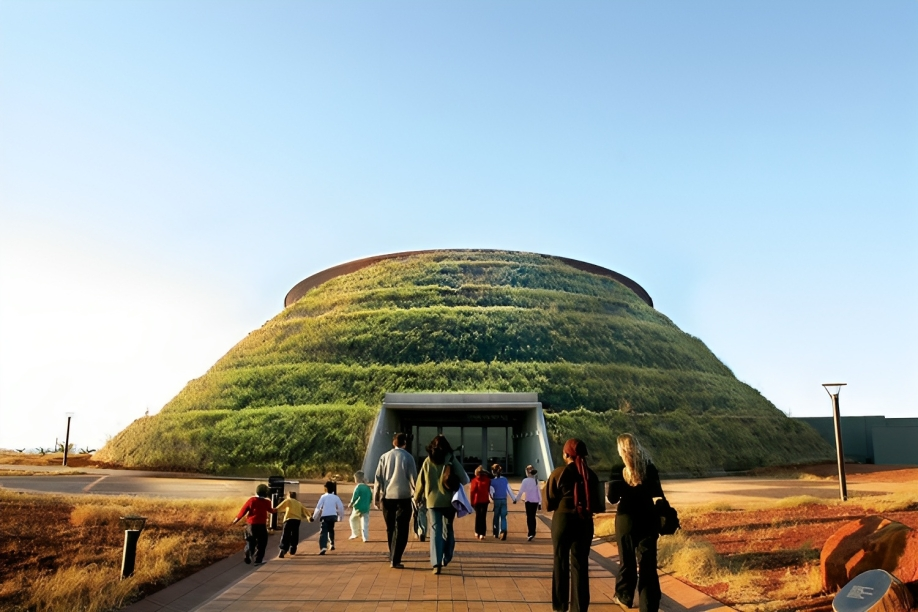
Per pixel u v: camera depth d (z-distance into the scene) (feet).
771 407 216.13
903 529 34.24
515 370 183.83
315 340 209.26
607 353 205.36
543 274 248.52
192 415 184.34
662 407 183.73
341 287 249.55
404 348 196.24
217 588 42.80
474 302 223.30
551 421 161.58
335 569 46.29
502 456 165.58
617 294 253.44
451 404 152.46
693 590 38.86
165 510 81.51
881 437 203.21
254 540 49.67
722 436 179.52
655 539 31.86
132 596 39.78
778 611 33.06
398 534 45.96
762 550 49.03
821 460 189.67
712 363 232.94
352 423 161.58
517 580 42.34
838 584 35.01
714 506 77.05
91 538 60.80
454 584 41.09
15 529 63.87
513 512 89.04
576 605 31.55
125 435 200.13
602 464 151.12
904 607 28.02
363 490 61.67
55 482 134.00
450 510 44.88
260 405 181.98
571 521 32.50
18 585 42.55
